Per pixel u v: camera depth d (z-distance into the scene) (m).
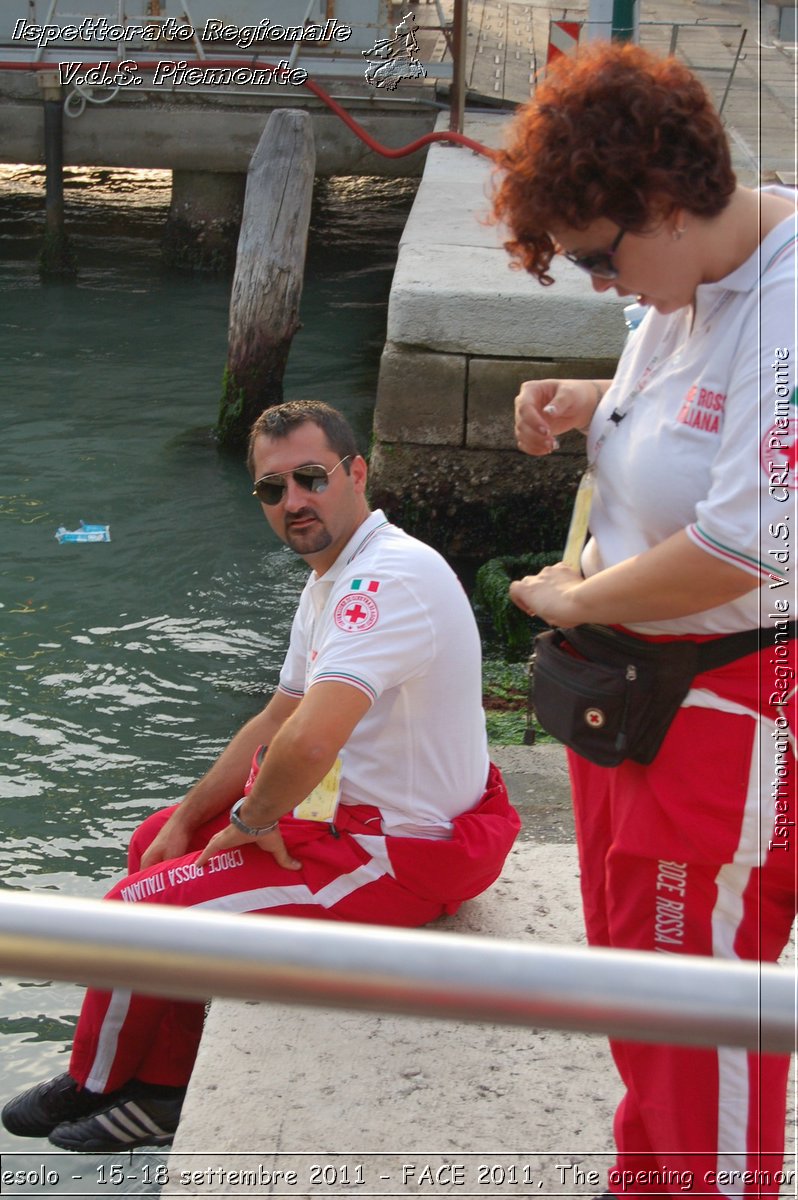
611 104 1.64
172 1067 2.92
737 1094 1.91
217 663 6.45
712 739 1.85
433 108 13.66
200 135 13.91
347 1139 2.45
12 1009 3.89
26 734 5.74
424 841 2.79
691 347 1.82
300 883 2.79
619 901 2.00
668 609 1.79
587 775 2.10
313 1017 2.77
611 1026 1.04
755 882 1.88
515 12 18.77
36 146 13.91
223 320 12.73
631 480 1.89
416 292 7.11
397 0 15.53
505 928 2.99
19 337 11.99
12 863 4.85
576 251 1.75
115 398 10.45
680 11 16.16
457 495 7.45
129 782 5.42
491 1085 2.59
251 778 2.94
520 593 2.00
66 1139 2.96
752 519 1.69
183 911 1.06
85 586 7.20
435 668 2.77
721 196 1.67
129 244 15.37
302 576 7.41
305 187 9.48
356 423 9.98
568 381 2.24
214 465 9.10
